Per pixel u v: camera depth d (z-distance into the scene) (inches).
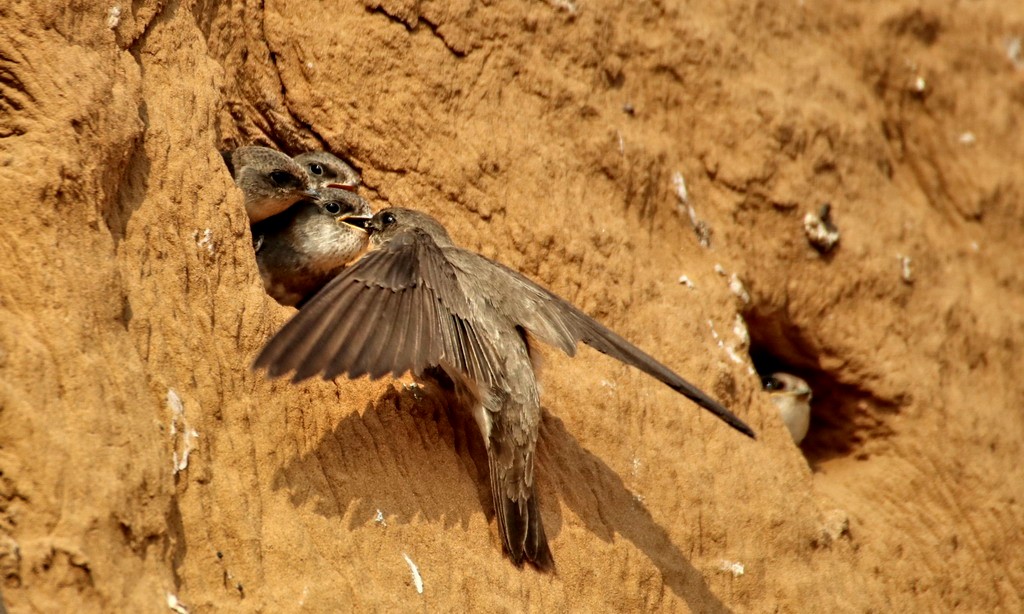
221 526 333.1
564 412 451.5
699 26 585.0
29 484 296.2
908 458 603.5
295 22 478.6
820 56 644.7
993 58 736.3
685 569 450.6
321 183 471.8
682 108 577.0
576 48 538.0
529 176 505.0
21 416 299.4
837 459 621.0
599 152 532.7
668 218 557.9
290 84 476.7
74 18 369.7
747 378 537.3
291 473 359.6
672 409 484.1
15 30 354.6
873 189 633.6
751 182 582.6
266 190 454.0
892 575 538.9
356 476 374.0
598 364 472.7
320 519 355.9
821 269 598.9
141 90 382.6
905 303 624.1
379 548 363.6
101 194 349.4
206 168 389.7
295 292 475.8
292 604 332.2
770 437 531.8
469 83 506.6
